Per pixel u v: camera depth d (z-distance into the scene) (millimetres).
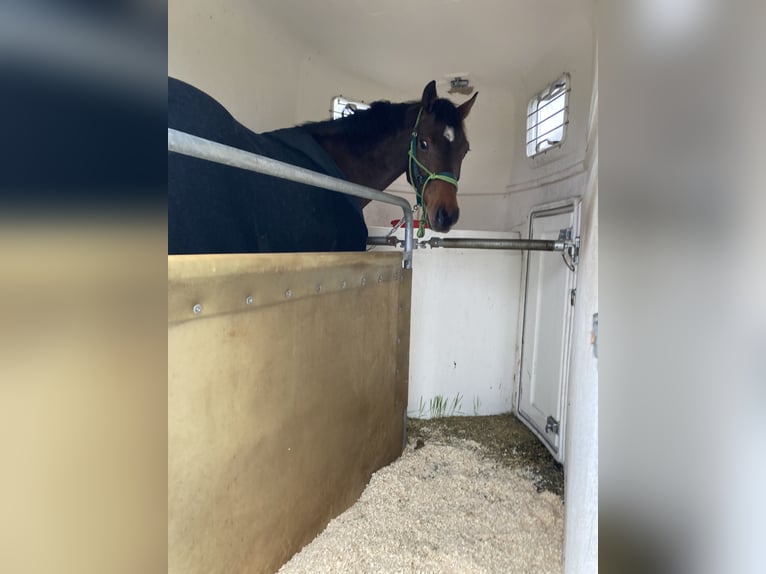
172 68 1530
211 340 684
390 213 2818
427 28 2035
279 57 2094
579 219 1488
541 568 1035
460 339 2076
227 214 930
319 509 1103
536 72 2217
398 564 1033
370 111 1807
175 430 619
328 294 1067
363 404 1315
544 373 1782
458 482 1453
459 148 1892
